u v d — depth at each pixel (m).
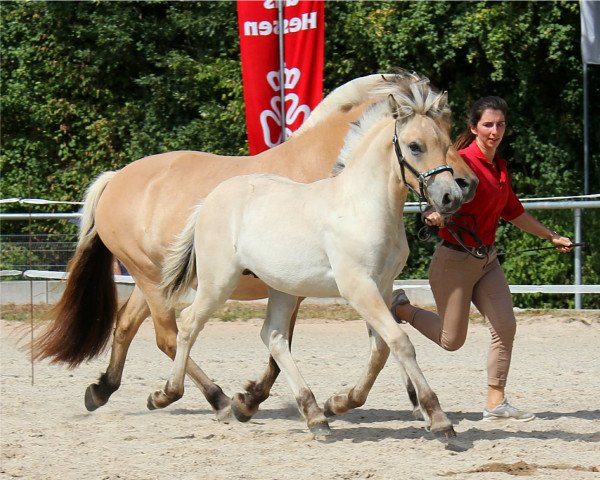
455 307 8.38
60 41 25.06
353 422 9.09
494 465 7.09
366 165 7.86
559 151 22.92
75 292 10.35
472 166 8.19
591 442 7.95
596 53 19.50
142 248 9.98
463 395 10.30
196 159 10.03
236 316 16.89
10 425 9.07
